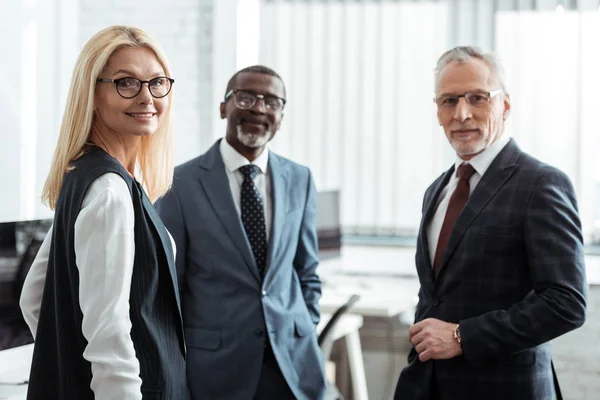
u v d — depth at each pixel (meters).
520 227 2.06
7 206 4.21
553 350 4.17
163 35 4.62
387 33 4.49
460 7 4.42
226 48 4.56
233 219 2.48
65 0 4.50
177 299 1.61
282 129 4.59
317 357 2.57
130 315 1.51
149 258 1.54
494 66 2.21
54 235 1.52
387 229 4.54
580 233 2.06
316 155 4.57
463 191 2.22
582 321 2.00
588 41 4.24
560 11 4.27
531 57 4.30
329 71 4.54
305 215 2.70
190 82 4.62
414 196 4.50
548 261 2.00
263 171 2.63
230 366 2.41
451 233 2.14
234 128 2.59
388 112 4.50
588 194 4.25
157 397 1.52
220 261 2.46
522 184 2.09
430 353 2.08
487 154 2.19
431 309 2.17
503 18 4.34
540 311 1.98
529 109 4.31
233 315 2.44
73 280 1.47
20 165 4.28
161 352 1.54
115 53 1.58
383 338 4.44
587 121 4.25
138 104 1.59
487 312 2.07
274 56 4.58
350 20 4.52
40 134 4.37
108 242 1.44
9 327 2.50
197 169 2.57
